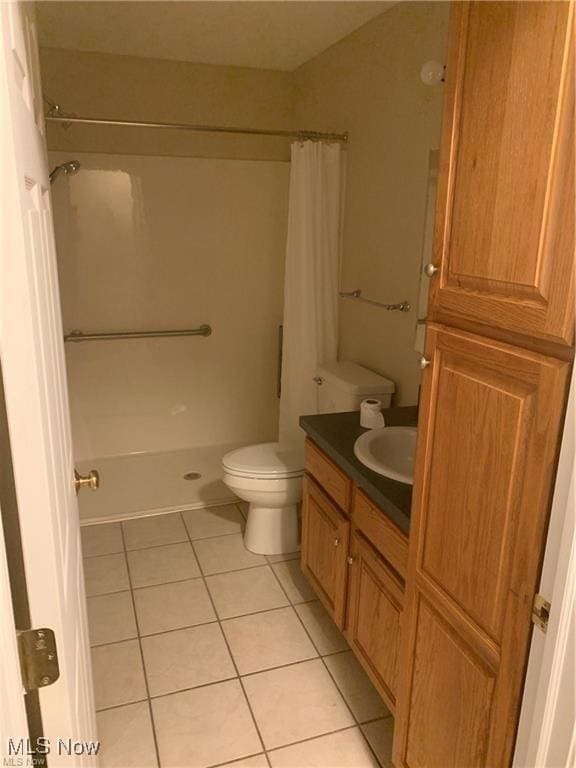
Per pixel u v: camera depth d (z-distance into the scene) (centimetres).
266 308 384
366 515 180
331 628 229
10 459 67
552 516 91
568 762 90
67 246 331
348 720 188
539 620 96
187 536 294
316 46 296
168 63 323
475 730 119
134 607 240
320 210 294
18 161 67
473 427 111
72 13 251
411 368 248
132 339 360
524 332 95
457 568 120
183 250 355
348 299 301
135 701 194
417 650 139
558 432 90
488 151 101
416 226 237
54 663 73
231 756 175
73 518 122
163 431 383
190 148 340
